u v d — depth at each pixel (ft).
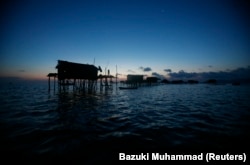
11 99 80.02
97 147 22.49
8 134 27.66
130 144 23.62
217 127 32.42
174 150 21.62
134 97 96.43
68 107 56.49
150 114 46.44
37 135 27.22
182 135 27.63
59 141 24.58
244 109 54.85
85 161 18.57
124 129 31.24
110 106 60.75
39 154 20.15
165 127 32.58
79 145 23.12
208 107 59.31
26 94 108.78
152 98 91.71
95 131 29.84
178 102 74.13
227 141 24.80
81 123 35.55
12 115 43.19
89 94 108.27
